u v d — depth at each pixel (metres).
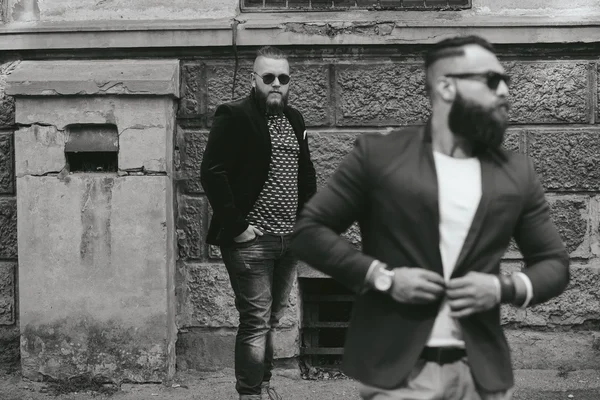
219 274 5.57
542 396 5.01
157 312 5.29
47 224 5.32
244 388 4.30
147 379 5.32
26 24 5.61
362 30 5.45
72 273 5.31
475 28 5.42
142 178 5.26
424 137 2.29
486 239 2.22
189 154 5.56
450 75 2.23
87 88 5.24
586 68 5.49
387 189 2.23
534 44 5.47
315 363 5.78
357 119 5.54
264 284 4.31
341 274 2.22
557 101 5.50
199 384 5.38
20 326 5.38
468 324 2.22
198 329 5.60
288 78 4.29
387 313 2.23
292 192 4.34
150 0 5.57
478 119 2.20
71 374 5.34
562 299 5.52
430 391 2.20
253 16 5.59
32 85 5.26
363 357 2.25
